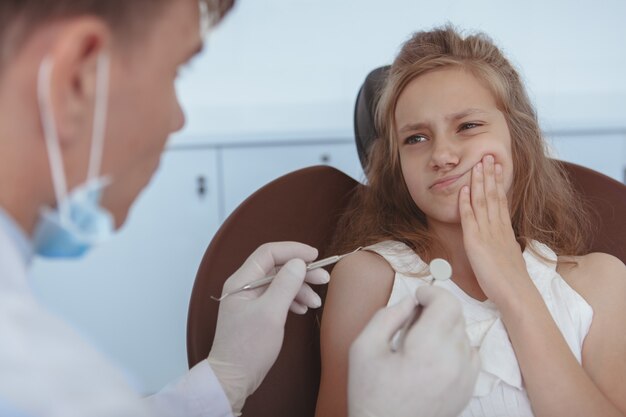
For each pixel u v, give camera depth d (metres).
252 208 0.97
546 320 0.83
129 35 0.42
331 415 0.86
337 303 0.94
